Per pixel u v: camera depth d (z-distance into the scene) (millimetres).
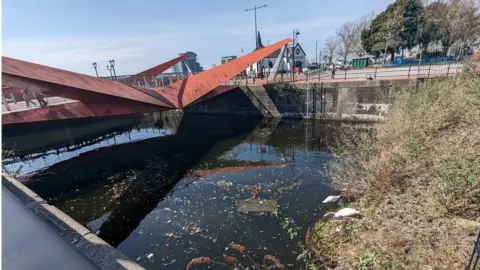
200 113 26719
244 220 7434
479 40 28062
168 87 19453
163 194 9852
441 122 7477
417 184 5914
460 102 7586
